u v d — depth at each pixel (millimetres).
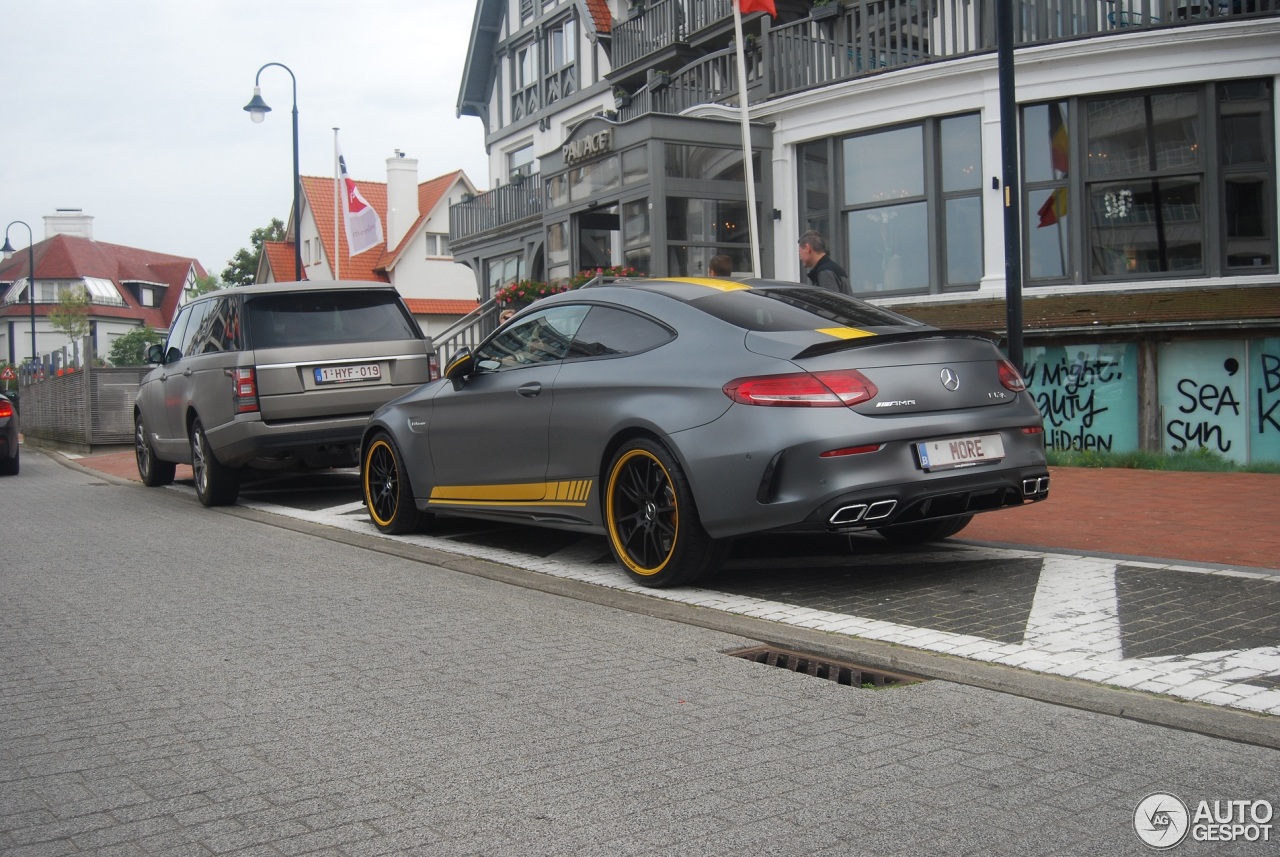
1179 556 6520
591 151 18781
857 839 2938
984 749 3607
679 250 17359
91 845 2986
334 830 3055
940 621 5164
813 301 6395
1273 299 13031
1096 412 13633
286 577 6824
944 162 15961
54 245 91562
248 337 9992
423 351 10562
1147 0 14773
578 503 6535
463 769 3500
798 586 6062
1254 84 14102
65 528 9312
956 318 14391
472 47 34906
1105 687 4141
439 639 5176
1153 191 14609
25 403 31109
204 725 3984
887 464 5422
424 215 48438
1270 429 12594
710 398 5707
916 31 17609
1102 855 2826
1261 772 3377
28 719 4102
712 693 4270
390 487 8367
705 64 22219
